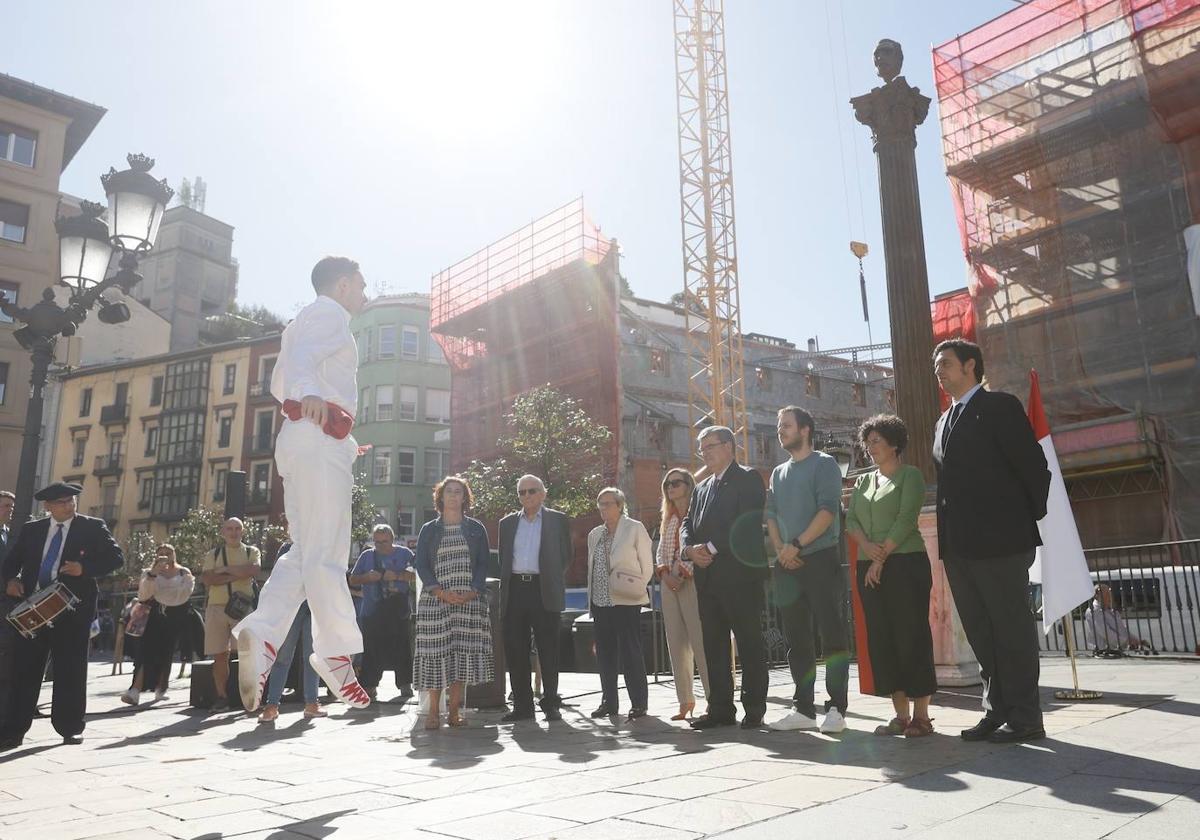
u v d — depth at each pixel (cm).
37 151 3294
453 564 634
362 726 662
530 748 473
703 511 557
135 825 293
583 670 1212
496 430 4478
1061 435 2350
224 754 499
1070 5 2412
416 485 4766
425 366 4950
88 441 5453
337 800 326
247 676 305
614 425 3859
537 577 672
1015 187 2519
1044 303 2431
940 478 440
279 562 330
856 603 606
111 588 4278
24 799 354
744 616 533
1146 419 2188
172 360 5297
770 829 253
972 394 440
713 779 340
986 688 425
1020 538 409
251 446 4938
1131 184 2278
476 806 304
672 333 4478
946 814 263
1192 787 285
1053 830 239
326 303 354
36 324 764
